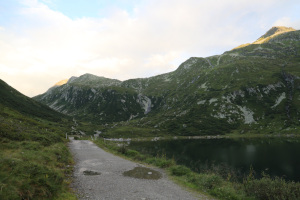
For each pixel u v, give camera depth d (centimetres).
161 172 1841
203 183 1412
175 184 1444
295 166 4669
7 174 884
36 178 970
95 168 1911
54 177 1131
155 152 6738
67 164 1955
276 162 5119
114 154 3045
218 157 5978
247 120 18775
